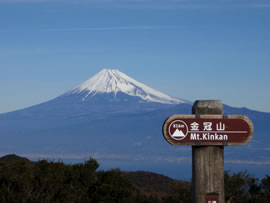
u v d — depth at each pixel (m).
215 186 9.59
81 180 27.84
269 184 24.56
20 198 16.73
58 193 21.11
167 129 9.66
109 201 28.33
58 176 24.73
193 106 9.93
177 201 26.50
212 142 9.69
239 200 23.20
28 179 20.42
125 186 30.16
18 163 23.23
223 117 9.73
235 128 9.74
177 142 9.66
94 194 28.00
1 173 20.84
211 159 9.66
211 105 9.77
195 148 9.74
